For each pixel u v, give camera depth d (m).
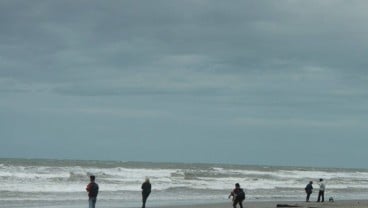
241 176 68.62
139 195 37.78
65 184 43.12
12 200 31.17
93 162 108.88
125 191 40.50
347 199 41.06
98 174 56.72
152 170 70.56
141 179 53.28
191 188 46.94
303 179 69.25
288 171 96.19
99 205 29.39
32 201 30.92
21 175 48.97
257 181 60.50
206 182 54.50
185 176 62.41
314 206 29.81
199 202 33.47
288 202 34.34
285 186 55.66
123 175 58.06
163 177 58.66
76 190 39.41
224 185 51.53
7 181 43.56
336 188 56.75
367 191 54.91
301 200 37.97
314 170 114.94
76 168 65.31
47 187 40.38
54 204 29.42
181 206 29.33
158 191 42.69
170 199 35.78
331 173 95.25
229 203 32.69
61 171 58.56
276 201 35.78
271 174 78.12
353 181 72.31
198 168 95.00
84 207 28.02
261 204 31.66
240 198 26.00
